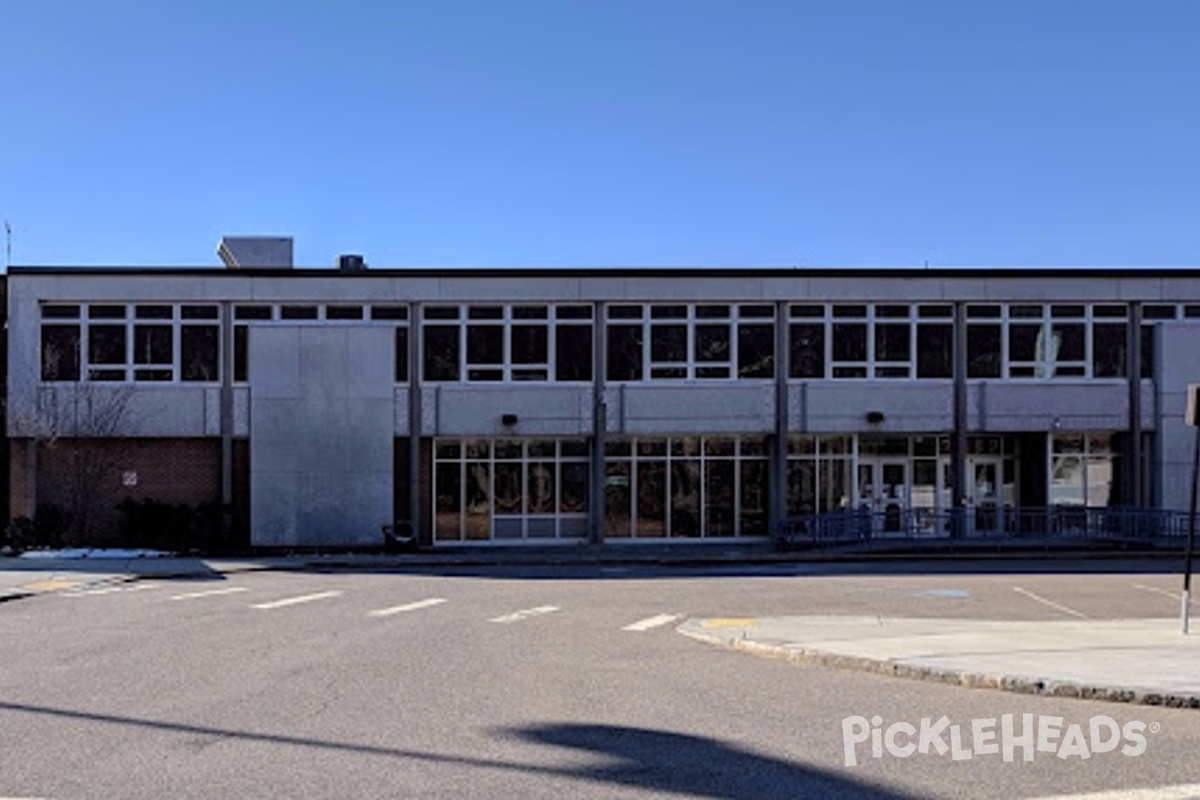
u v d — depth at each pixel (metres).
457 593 21.73
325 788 7.39
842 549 31.72
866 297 33.59
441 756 8.29
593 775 7.80
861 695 10.95
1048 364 34.00
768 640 14.11
